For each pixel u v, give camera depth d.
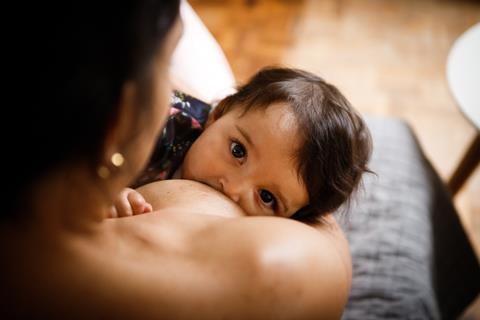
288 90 0.70
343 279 0.46
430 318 0.85
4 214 0.28
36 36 0.23
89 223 0.34
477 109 1.16
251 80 0.80
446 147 1.79
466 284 1.11
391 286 0.86
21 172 0.26
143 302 0.34
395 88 2.04
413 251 0.92
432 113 1.93
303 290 0.40
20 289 0.31
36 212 0.29
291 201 0.70
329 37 2.28
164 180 0.64
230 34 2.20
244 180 0.67
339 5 2.50
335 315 0.44
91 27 0.24
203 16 2.28
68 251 0.32
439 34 2.38
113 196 0.34
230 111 0.72
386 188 1.03
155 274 0.36
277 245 0.40
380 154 1.10
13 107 0.24
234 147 0.68
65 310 0.33
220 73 1.04
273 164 0.67
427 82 2.09
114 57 0.25
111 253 0.35
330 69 2.10
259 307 0.37
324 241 0.47
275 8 2.39
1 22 0.23
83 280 0.33
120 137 0.29
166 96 0.32
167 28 0.28
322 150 0.69
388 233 0.94
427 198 1.07
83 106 0.25
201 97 0.89
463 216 1.51
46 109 0.24
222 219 0.45
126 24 0.25
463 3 2.60
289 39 2.23
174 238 0.41
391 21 2.44
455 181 1.40
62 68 0.24
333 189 0.72
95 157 0.28
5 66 0.23
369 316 0.82
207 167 0.68
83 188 0.30
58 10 0.23
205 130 0.71
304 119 0.68
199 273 0.37
